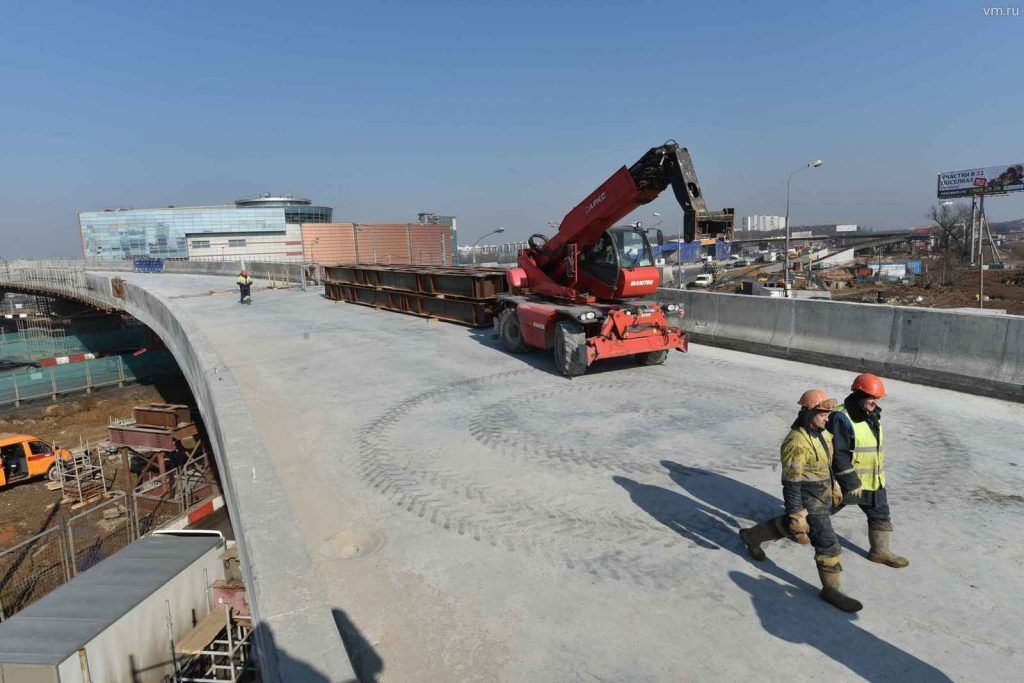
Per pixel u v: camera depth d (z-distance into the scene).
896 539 5.06
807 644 3.80
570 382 10.56
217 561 10.72
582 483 6.32
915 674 3.51
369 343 14.84
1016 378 8.86
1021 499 5.70
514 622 4.13
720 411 8.68
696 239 9.62
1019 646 3.72
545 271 13.36
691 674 3.58
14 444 23.86
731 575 4.60
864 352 10.95
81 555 16.52
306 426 8.55
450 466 6.88
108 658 8.69
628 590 4.45
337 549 5.18
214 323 19.00
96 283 36.22
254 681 8.89
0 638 8.55
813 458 4.15
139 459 24.72
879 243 124.81
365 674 3.68
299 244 114.62
